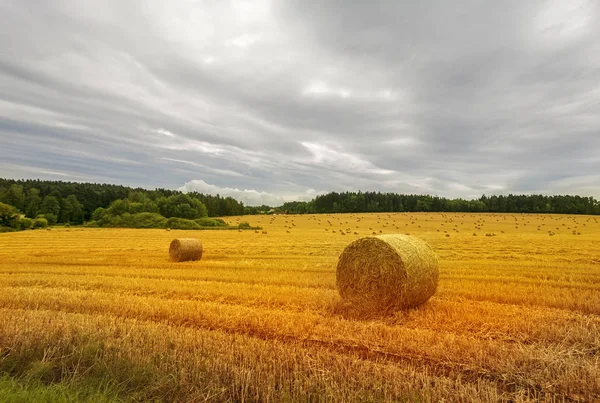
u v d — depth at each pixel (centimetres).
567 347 618
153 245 3061
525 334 672
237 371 522
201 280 1298
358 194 11875
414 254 915
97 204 10100
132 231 5225
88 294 1020
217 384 504
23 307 908
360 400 459
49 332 668
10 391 461
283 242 3195
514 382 506
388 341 635
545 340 651
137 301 923
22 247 2883
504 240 3275
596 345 622
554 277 1318
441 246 2659
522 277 1316
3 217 6506
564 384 492
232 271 1496
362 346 628
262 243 3095
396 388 477
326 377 508
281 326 715
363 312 901
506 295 992
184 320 780
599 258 1902
